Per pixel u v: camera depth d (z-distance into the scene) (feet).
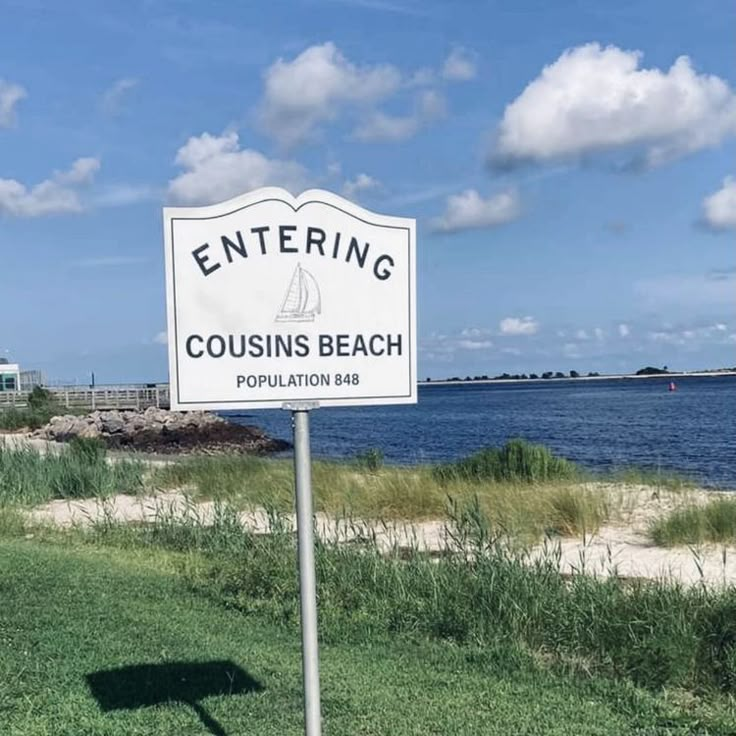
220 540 35.60
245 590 27.58
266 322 13.10
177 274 12.86
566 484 50.70
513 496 44.68
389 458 99.09
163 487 59.47
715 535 37.63
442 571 26.45
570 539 39.06
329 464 60.54
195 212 12.89
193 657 19.45
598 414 179.63
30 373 277.23
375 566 26.91
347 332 13.38
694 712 17.53
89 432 140.15
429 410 253.44
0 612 22.48
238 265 13.03
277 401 13.07
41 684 17.21
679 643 19.86
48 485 57.06
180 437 141.18
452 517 35.22
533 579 24.62
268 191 13.09
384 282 13.56
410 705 17.08
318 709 12.57
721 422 137.39
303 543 12.62
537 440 112.98
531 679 19.27
